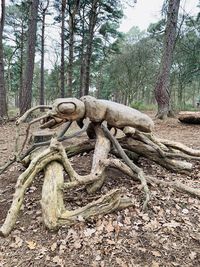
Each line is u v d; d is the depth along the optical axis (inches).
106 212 111.7
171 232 105.6
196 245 99.6
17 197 109.0
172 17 391.9
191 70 820.0
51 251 95.3
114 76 1105.4
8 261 91.6
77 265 89.4
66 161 122.3
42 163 117.9
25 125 367.2
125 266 89.0
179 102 900.6
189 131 319.0
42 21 710.5
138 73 1024.2
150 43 933.8
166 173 170.2
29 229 107.9
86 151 165.8
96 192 132.4
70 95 588.1
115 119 151.9
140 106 736.3
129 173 141.2
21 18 838.5
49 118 151.0
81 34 735.1
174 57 797.9
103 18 745.0
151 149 166.7
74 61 890.1
